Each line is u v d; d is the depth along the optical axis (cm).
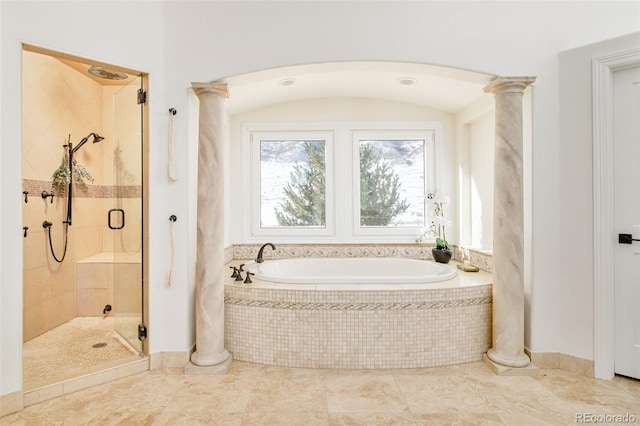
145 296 230
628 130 206
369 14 231
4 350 179
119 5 218
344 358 230
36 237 284
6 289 180
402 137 352
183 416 177
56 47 196
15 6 183
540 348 227
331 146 351
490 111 300
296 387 206
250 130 351
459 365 234
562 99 223
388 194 356
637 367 207
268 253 348
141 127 232
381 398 193
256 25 234
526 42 228
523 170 232
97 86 359
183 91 233
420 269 321
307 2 233
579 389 201
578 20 224
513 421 172
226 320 246
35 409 183
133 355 234
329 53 232
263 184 357
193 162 241
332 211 352
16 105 183
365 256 346
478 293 239
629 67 205
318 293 230
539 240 226
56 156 308
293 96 336
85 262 329
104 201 366
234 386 207
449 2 230
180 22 234
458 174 345
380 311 229
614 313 212
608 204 209
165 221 232
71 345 260
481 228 317
